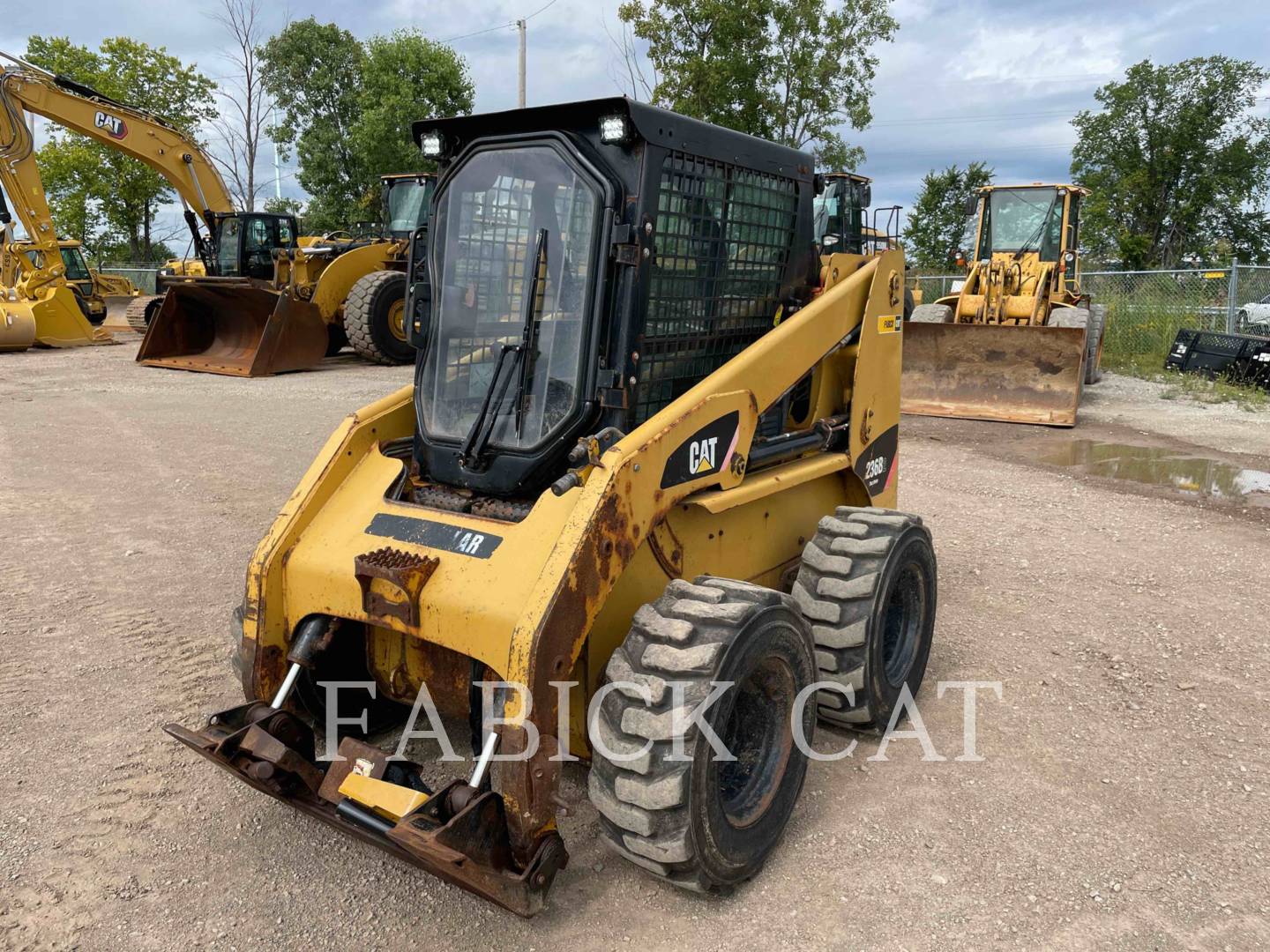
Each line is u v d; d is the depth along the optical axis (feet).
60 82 52.11
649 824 8.18
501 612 8.42
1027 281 39.63
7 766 11.50
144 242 129.90
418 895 9.30
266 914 9.02
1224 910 8.95
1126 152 137.08
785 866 9.64
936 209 151.12
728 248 11.19
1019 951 8.43
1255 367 41.45
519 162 9.99
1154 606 16.67
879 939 8.59
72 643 14.96
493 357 10.19
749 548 11.88
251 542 20.12
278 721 9.53
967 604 16.80
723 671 8.34
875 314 13.57
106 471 26.17
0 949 8.54
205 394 39.40
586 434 9.78
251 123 98.07
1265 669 14.14
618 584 9.66
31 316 54.39
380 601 9.27
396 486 10.61
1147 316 51.70
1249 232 135.54
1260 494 24.06
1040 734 12.28
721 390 10.23
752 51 75.92
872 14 79.10
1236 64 129.39
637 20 75.56
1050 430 32.99
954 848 9.90
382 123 94.63
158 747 12.00
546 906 9.04
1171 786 11.05
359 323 47.57
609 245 9.45
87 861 9.80
